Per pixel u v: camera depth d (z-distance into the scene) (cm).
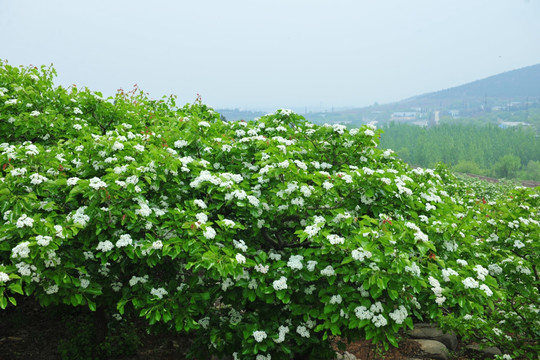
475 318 622
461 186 1178
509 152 8981
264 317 472
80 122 678
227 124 684
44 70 791
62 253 432
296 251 519
